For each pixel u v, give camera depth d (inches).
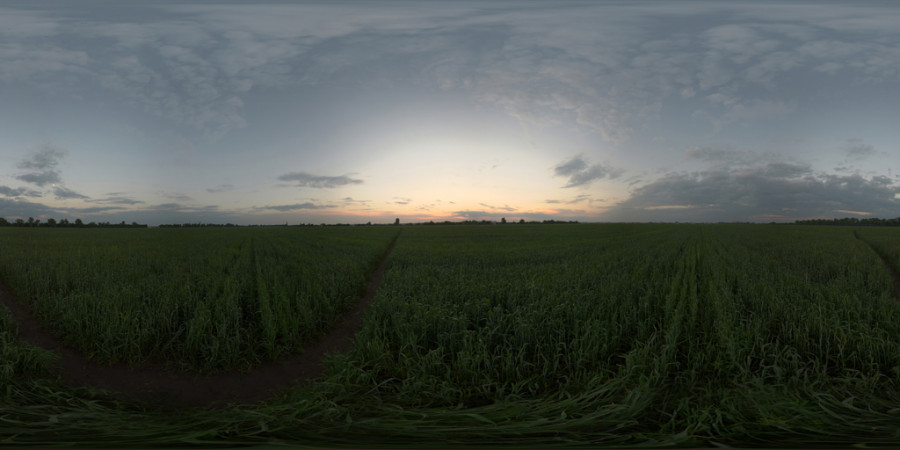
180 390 200.2
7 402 159.8
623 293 312.2
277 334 259.4
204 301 312.8
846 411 146.5
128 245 927.0
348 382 181.5
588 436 128.5
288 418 143.8
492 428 132.0
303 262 577.6
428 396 172.1
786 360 186.4
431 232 1830.7
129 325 242.5
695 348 207.5
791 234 1473.9
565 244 1020.5
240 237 1341.0
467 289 326.6
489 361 189.5
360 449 117.6
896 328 228.2
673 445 121.3
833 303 282.4
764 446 120.6
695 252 685.3
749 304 300.5
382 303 289.6
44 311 304.5
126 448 118.8
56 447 116.9
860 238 1229.1
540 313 239.1
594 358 192.2
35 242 957.8
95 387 198.1
